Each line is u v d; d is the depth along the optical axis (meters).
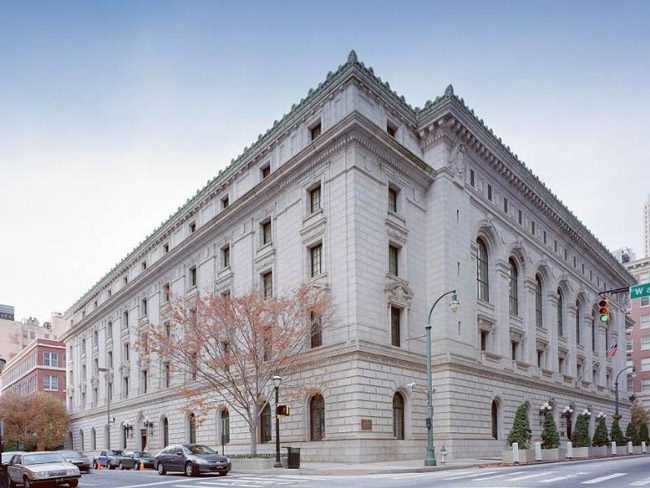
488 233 44.22
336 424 32.50
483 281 43.75
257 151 43.50
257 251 41.72
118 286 67.81
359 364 31.94
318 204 37.28
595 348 64.81
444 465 28.00
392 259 36.94
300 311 33.88
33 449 75.62
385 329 34.53
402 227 37.09
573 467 24.84
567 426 52.84
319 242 36.28
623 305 75.56
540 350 50.78
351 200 34.00
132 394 59.94
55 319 129.88
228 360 34.56
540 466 27.06
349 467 27.50
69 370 80.88
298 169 38.12
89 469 31.94
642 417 81.12
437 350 37.09
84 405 73.75
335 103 36.72
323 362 33.94
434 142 40.06
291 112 40.25
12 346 125.94
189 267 51.09
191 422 48.75
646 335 91.12
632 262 95.88
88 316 72.56
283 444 35.75
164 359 52.75
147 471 34.16
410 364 35.59
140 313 59.53
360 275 33.34
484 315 41.69
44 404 75.31
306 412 34.84
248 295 36.00
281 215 39.81
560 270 56.81
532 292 49.59
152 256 59.91
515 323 46.44
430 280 38.53
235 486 19.34
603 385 63.59
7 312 141.88
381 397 32.91
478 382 38.81
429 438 28.03
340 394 32.56
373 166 35.75
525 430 31.58
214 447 43.47
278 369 34.97
